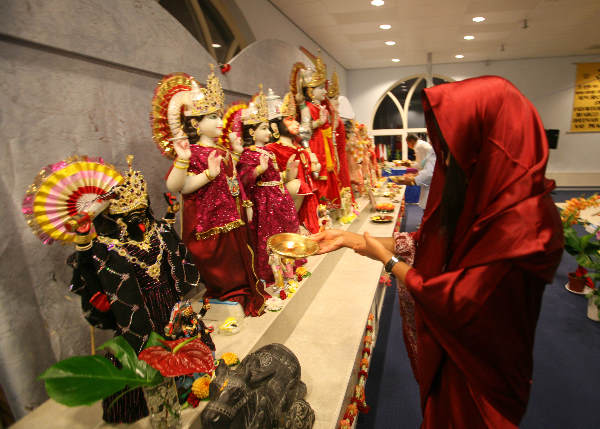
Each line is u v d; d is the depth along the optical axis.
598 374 2.80
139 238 1.65
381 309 4.06
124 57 2.04
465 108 0.89
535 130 0.86
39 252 1.67
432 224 1.06
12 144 1.57
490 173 0.87
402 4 5.39
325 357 2.22
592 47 9.01
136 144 2.21
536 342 3.26
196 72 2.67
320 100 3.93
